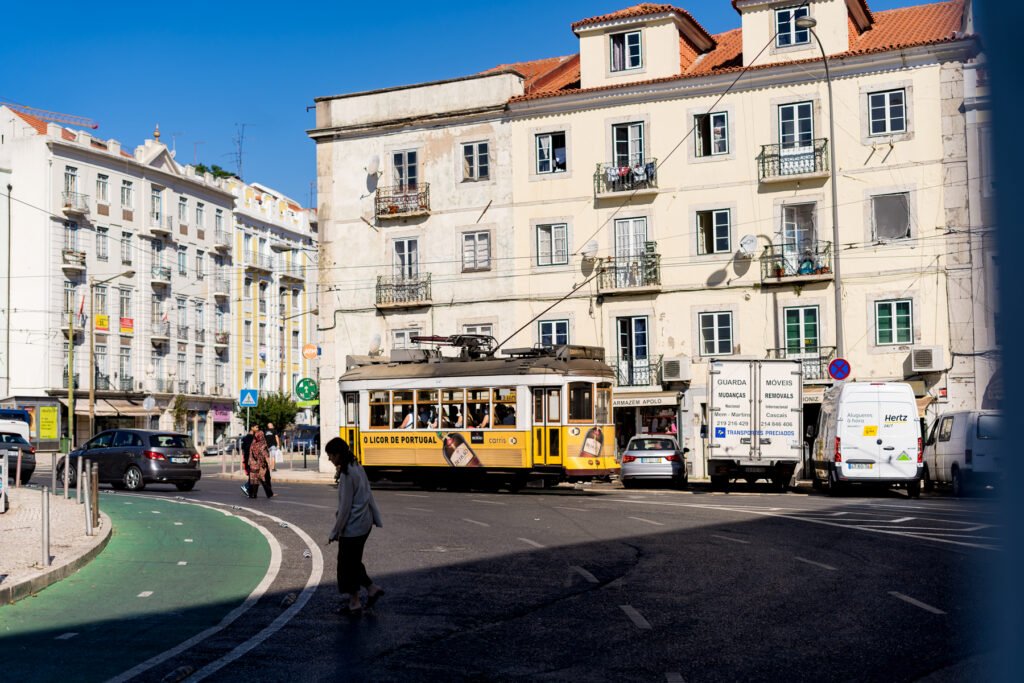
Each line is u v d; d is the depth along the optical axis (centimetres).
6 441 3625
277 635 943
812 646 858
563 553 1541
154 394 7525
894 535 1689
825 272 3716
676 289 3928
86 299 7050
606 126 4056
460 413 3120
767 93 3838
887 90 3678
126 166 7375
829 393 2972
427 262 4316
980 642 820
